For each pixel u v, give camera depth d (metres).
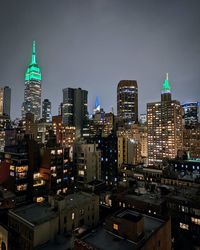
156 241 34.19
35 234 39.69
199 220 55.47
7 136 175.00
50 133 125.56
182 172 108.62
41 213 45.53
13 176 83.44
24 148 85.81
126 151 140.12
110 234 34.31
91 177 101.38
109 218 35.56
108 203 76.56
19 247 42.62
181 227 58.22
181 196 63.44
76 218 48.69
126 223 32.81
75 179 102.25
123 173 123.44
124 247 30.56
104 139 133.75
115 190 87.88
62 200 47.03
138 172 115.12
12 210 47.31
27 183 85.00
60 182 92.31
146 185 83.62
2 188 80.56
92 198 54.28
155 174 108.62
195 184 88.00
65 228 45.81
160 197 65.69
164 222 37.91
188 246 52.81
